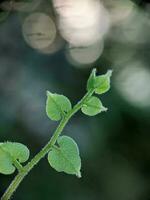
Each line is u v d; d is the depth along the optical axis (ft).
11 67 4.63
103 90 1.33
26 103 4.56
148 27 4.81
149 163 5.33
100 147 4.89
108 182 5.09
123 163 5.22
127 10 4.66
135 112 4.95
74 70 4.83
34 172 4.68
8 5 2.58
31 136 4.52
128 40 4.91
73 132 4.68
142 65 4.95
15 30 4.44
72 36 4.42
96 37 4.86
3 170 1.34
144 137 5.14
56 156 1.33
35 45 4.62
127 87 4.95
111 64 4.96
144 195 5.31
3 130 4.42
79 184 4.90
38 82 4.66
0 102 4.50
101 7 4.48
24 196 4.58
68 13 3.42
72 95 4.77
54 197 4.70
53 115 1.34
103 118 4.86
